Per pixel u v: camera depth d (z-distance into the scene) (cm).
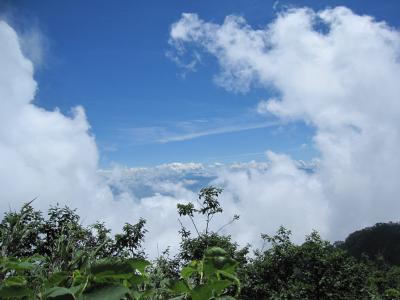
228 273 144
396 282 3300
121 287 117
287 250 2384
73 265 136
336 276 2306
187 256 1848
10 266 137
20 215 167
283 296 2189
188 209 2117
